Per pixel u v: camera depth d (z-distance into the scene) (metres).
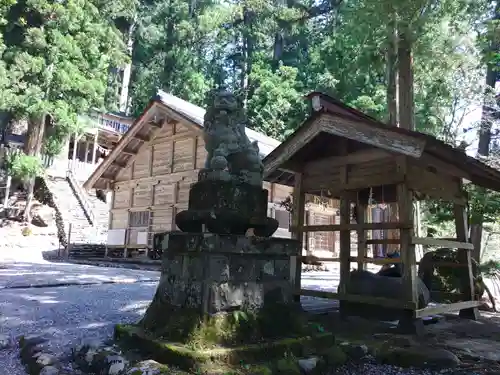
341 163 6.79
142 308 7.25
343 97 28.34
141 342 4.12
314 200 20.33
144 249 20.69
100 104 26.48
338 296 6.40
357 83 27.23
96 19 26.38
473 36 12.78
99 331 5.37
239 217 4.45
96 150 34.44
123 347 4.20
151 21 41.03
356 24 13.17
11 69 22.16
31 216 24.64
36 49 23.33
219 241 4.14
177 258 4.48
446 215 11.25
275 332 4.36
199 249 4.12
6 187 24.61
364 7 12.21
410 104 12.19
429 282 8.34
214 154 4.72
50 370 3.79
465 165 6.13
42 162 26.16
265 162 7.02
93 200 29.16
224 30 41.62
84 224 25.58
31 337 4.88
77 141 30.84
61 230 24.22
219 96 4.86
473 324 6.86
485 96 17.19
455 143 17.62
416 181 6.08
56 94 24.50
